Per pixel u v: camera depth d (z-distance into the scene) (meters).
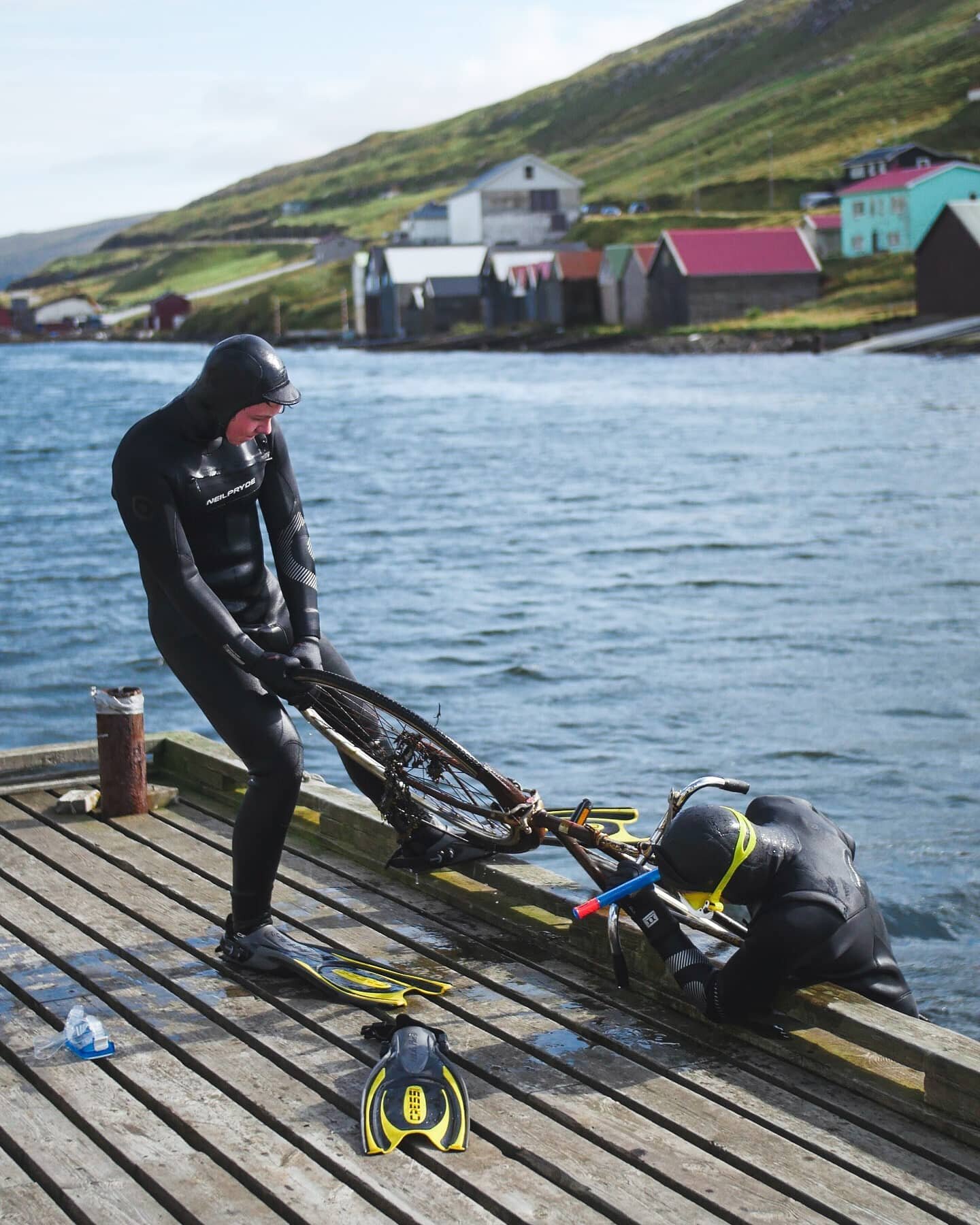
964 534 20.66
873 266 89.31
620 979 4.50
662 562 19.19
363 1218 3.44
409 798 5.04
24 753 7.22
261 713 4.76
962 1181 3.59
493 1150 3.77
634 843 5.01
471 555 20.27
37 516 25.81
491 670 13.46
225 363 4.60
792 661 13.41
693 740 10.90
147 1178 3.63
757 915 4.31
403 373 75.88
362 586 18.05
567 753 10.69
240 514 4.99
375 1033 4.33
